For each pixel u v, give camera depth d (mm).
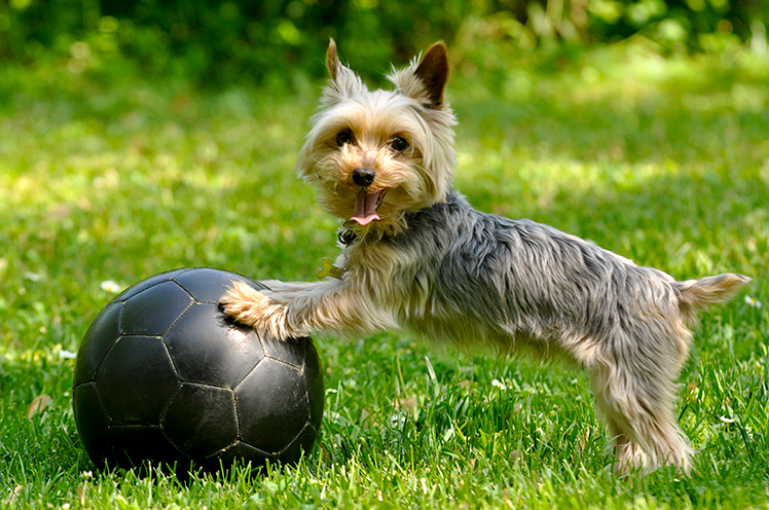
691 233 8547
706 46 25781
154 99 18312
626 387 4430
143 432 4012
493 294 4633
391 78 5188
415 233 4746
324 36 22219
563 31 25609
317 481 4246
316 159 4945
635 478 4266
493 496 4043
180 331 4062
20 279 7953
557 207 9984
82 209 10227
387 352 6418
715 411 5129
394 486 4258
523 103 19719
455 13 23391
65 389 5719
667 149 13602
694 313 4652
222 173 12312
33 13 21578
